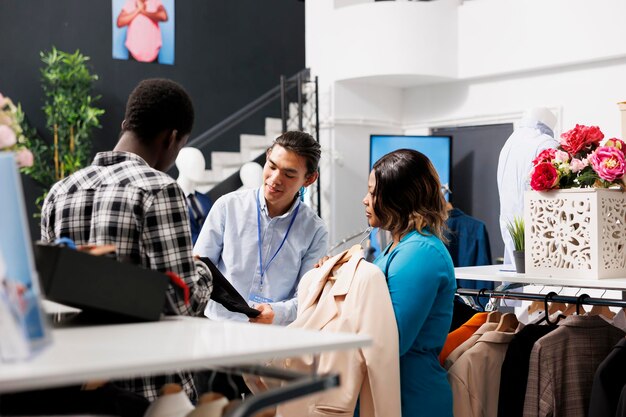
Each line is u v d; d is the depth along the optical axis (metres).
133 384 2.15
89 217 2.14
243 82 10.51
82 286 1.48
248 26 10.55
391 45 8.34
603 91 7.44
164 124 2.24
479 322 3.08
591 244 3.04
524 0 7.85
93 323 1.57
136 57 9.69
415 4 8.31
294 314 3.04
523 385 2.85
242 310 2.79
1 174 1.20
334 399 2.55
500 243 8.30
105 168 2.20
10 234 1.20
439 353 2.83
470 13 8.33
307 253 3.36
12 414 1.68
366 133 8.95
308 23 9.04
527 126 5.13
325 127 8.77
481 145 8.50
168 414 1.59
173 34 9.92
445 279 2.59
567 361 2.83
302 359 2.63
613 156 3.07
